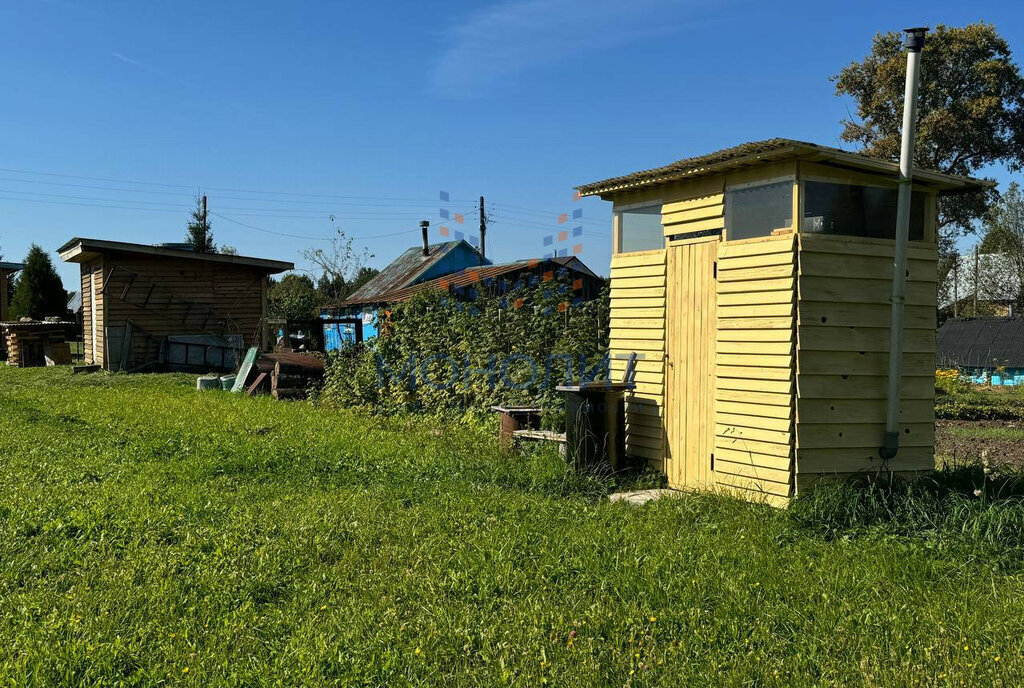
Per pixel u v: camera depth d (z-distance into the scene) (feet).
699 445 28.22
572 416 29.76
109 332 80.53
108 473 29.91
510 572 18.75
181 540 21.62
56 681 13.85
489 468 30.17
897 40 123.24
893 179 26.43
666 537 21.42
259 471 30.91
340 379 55.31
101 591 17.70
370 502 25.46
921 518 21.61
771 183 25.76
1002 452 41.98
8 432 39.45
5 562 19.39
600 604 16.90
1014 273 166.61
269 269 86.89
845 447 25.25
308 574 19.17
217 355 84.07
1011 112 120.16
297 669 14.44
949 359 112.57
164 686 14.06
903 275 25.38
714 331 27.66
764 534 21.68
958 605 16.48
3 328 110.83
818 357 24.90
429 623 16.12
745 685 13.85
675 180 28.99
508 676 14.10
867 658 14.48
